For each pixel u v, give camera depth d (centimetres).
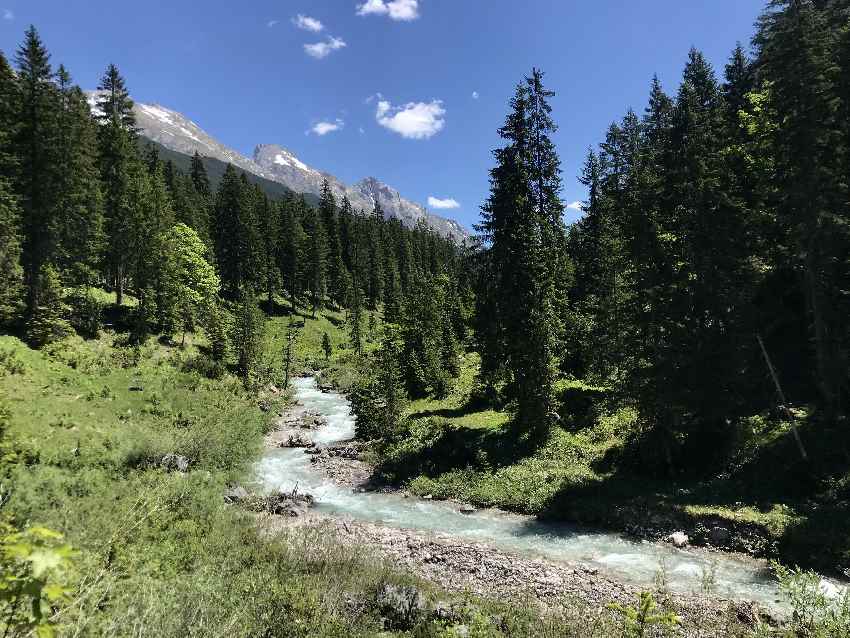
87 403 3195
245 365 5244
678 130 2734
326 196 11494
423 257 12725
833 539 1605
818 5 2950
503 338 3075
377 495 2584
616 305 3120
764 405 2433
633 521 1995
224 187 8312
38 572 220
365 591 1147
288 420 4312
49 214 3888
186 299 5616
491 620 1073
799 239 2250
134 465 2509
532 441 2775
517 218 2975
